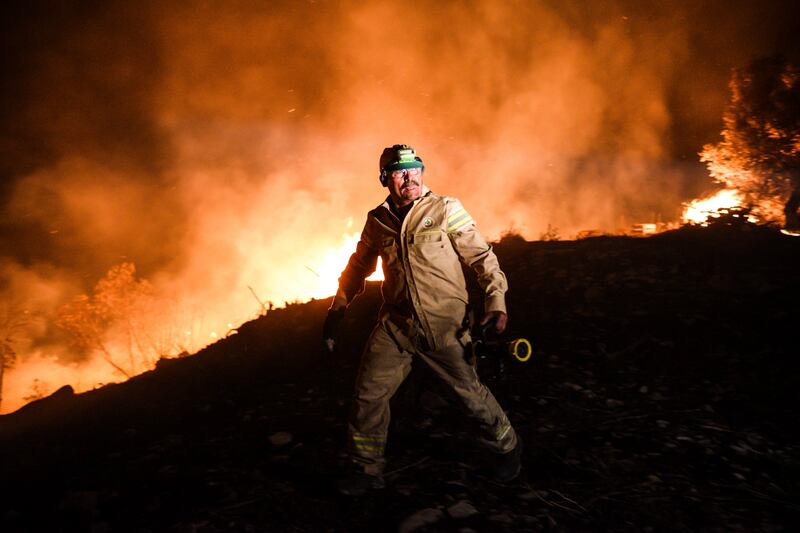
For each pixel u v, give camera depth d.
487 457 3.84
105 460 4.36
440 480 3.63
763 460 3.81
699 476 3.64
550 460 3.84
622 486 3.55
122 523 3.39
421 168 3.27
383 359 3.33
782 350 5.19
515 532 3.15
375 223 3.32
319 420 4.62
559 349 5.59
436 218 3.21
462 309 3.27
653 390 4.79
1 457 4.94
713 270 6.95
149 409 5.44
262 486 3.67
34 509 3.72
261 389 5.47
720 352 5.30
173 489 3.72
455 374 3.29
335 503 3.47
